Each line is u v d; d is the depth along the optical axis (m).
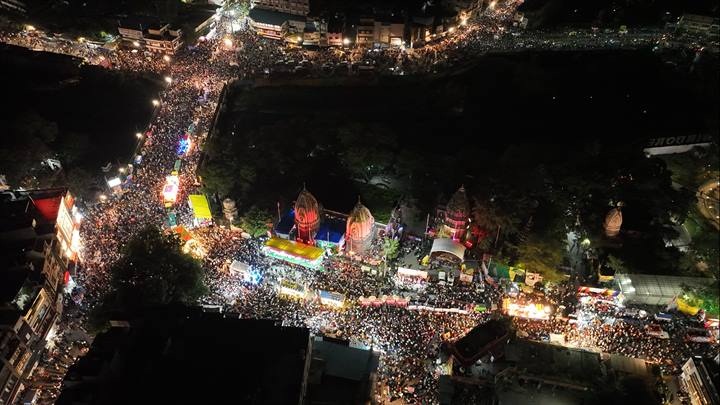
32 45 197.88
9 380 92.56
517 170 134.00
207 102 173.50
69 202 122.62
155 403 75.81
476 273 118.88
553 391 92.00
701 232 131.38
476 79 194.62
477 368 95.00
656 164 141.00
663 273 118.06
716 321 108.88
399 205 133.88
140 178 144.25
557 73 194.62
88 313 109.31
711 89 183.88
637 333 106.56
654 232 124.50
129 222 130.25
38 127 144.62
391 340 103.06
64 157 145.50
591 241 123.69
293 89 192.88
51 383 97.50
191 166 147.88
